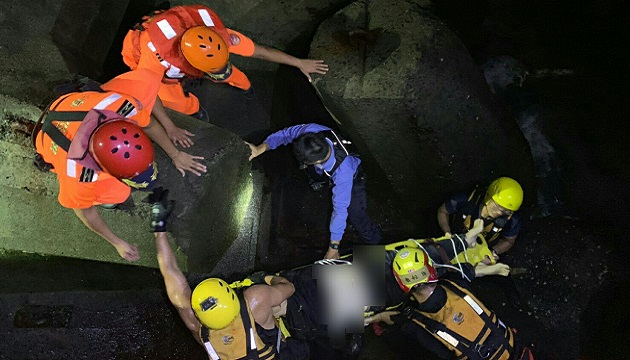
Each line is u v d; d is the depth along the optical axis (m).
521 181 4.73
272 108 5.59
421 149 4.33
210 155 3.81
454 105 4.14
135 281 4.03
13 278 3.59
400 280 3.59
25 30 4.11
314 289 3.96
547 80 5.32
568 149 5.07
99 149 2.72
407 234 5.12
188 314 3.60
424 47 4.02
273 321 3.66
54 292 3.61
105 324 3.70
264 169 5.39
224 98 5.30
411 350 4.45
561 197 4.96
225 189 4.14
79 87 3.05
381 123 4.23
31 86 3.77
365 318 4.12
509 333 3.76
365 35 4.17
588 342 4.29
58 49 4.18
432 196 4.73
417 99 4.01
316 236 5.20
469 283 4.20
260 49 3.82
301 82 5.57
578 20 5.20
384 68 4.04
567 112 5.17
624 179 4.76
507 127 4.50
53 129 2.79
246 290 3.56
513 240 4.34
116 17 4.78
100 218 3.13
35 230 3.77
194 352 4.03
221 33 3.41
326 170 3.99
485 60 5.53
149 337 3.84
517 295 4.58
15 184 3.58
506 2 5.36
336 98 4.19
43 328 3.48
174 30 3.23
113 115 2.81
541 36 5.35
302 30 5.14
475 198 4.25
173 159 3.56
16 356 3.34
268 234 5.19
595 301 4.37
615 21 5.04
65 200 2.88
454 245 4.06
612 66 5.07
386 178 4.86
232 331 3.41
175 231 3.77
